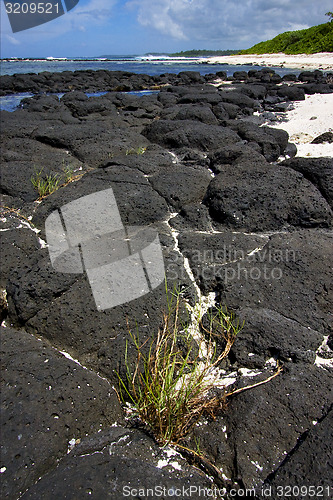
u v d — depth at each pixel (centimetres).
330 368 244
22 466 183
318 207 405
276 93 1540
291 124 1022
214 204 425
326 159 464
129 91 2164
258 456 196
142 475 179
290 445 200
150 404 213
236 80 2461
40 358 233
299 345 256
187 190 468
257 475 188
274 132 720
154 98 1466
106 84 2255
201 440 208
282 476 182
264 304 293
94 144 682
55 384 218
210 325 278
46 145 742
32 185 507
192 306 300
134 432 210
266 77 2283
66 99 1502
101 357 256
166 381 212
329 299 299
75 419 208
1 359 231
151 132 805
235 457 196
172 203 457
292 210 411
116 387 241
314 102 1398
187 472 189
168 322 272
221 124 932
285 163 493
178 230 407
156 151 643
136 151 680
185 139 735
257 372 248
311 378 232
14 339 250
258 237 371
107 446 197
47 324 277
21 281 298
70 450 198
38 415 202
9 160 606
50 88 2125
